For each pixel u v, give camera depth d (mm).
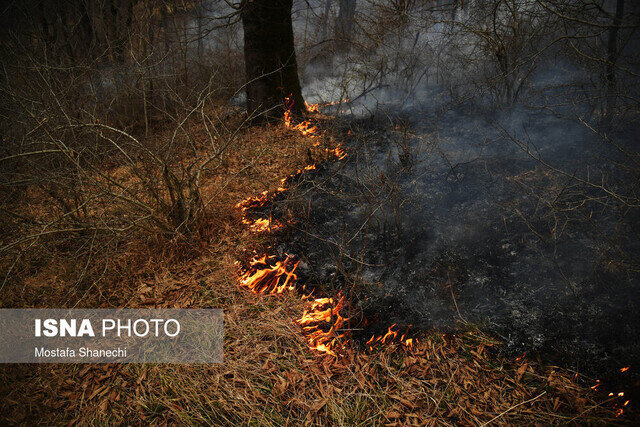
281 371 2799
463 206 4254
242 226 4418
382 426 2416
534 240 3633
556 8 4035
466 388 2598
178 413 2480
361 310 3297
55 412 2523
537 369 2684
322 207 4699
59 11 6711
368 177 4664
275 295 3498
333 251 4023
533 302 3139
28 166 4004
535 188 4094
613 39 3959
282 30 6676
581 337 2824
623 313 2887
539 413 2402
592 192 3814
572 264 3326
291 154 5805
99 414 2496
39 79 4227
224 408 2523
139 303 3326
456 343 2936
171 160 4105
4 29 5328
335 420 2449
